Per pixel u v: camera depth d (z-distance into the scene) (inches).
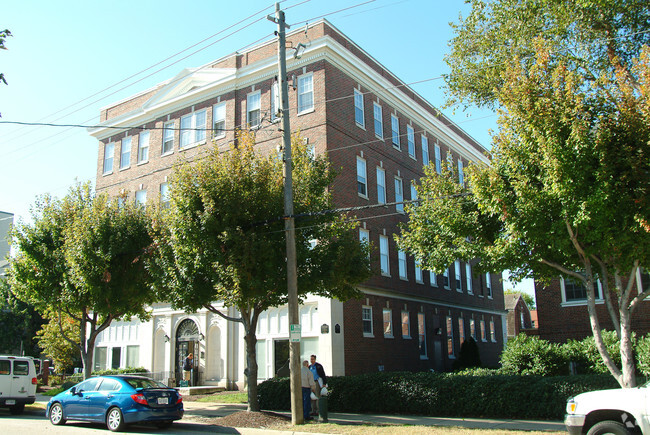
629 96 463.5
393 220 1176.2
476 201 549.3
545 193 473.1
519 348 752.3
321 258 680.4
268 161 692.7
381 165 1156.5
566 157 457.4
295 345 598.2
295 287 605.9
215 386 1043.9
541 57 508.7
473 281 1555.1
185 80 1232.8
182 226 618.5
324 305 940.0
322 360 922.1
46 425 656.4
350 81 1098.1
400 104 1275.8
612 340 735.7
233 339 1067.3
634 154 452.4
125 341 1278.3
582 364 737.6
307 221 682.2
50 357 1508.4
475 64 786.8
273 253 620.7
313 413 683.4
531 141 492.4
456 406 651.5
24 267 853.2
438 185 653.9
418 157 1332.4
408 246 680.4
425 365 1201.4
